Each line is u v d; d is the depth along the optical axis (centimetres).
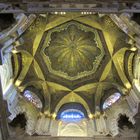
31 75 2692
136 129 2114
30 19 2314
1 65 2058
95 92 2767
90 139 2162
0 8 1533
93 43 2859
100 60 2825
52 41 2872
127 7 1556
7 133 2077
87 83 2822
